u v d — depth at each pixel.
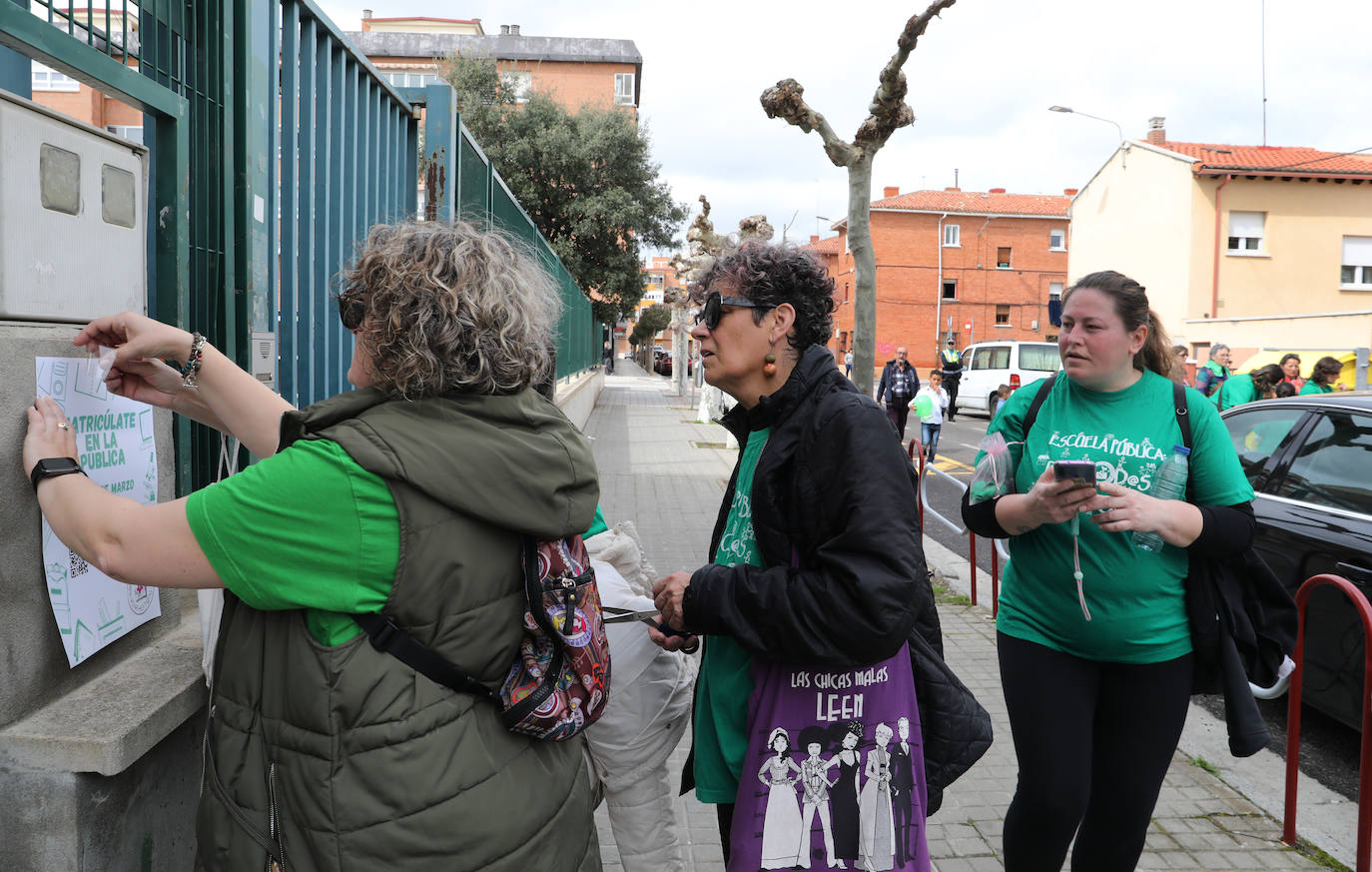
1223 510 2.33
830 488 1.74
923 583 1.74
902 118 6.65
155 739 1.75
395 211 5.12
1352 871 3.14
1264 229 28.22
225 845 1.34
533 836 1.41
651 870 2.19
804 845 1.79
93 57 1.94
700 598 1.79
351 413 1.37
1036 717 2.41
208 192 2.67
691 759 2.18
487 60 32.03
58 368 1.69
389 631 1.31
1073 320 2.48
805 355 1.89
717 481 12.11
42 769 1.62
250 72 2.89
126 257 1.96
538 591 1.43
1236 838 3.36
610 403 27.97
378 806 1.28
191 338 1.77
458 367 1.36
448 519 1.33
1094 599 2.36
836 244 52.44
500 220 7.71
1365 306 28.48
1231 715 2.33
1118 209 31.75
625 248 32.81
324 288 3.90
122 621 1.99
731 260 1.94
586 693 1.52
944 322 50.19
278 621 1.34
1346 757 4.27
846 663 1.68
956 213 49.66
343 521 1.28
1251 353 24.97
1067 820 2.38
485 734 1.39
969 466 14.70
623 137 31.70
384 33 55.66
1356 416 4.57
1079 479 2.15
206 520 1.28
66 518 1.40
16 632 1.65
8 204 1.58
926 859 1.84
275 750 1.32
